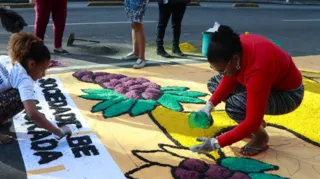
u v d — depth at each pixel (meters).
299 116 3.49
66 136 2.94
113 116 3.35
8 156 2.67
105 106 3.55
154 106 3.58
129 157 2.72
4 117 2.85
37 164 2.59
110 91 3.93
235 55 2.32
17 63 2.68
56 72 4.52
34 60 2.65
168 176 2.50
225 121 3.34
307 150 2.93
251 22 9.65
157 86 4.11
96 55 5.50
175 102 3.70
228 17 10.26
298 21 10.38
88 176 2.48
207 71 4.80
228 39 2.30
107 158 2.69
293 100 2.68
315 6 15.22
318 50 6.60
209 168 2.61
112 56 5.48
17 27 4.04
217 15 10.47
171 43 6.57
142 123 3.25
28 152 2.73
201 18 9.70
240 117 2.73
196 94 3.96
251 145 2.83
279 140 3.06
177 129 3.17
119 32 7.31
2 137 2.83
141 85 4.12
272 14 11.55
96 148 2.82
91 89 3.97
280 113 2.75
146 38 6.91
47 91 3.85
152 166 2.61
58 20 5.30
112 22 8.34
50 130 2.76
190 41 6.87
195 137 3.05
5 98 2.70
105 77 4.34
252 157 2.79
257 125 2.41
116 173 2.52
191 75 4.61
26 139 2.90
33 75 2.75
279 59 2.44
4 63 4.57
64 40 6.43
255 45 2.39
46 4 5.06
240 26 8.95
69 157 2.69
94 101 3.66
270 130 3.23
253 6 13.49
